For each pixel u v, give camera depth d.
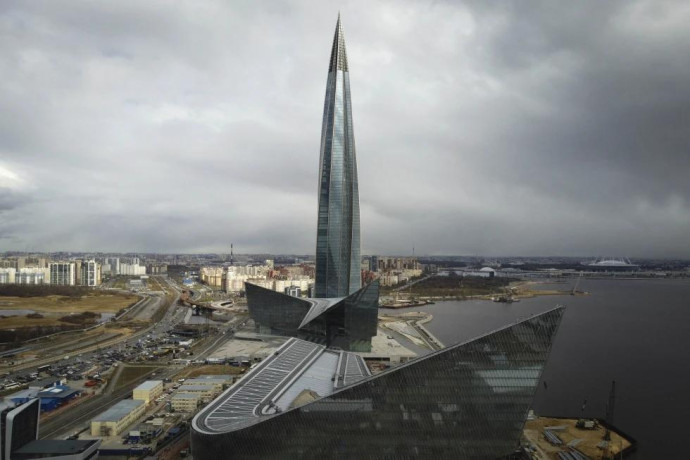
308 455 149.38
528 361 152.38
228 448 149.00
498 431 152.38
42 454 179.75
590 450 199.25
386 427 150.50
